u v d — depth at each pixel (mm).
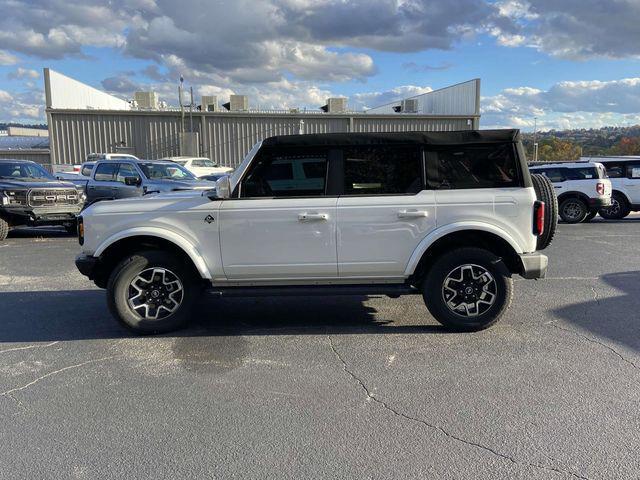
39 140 45875
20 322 5801
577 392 3844
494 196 4992
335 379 4141
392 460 3004
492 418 3475
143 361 4582
